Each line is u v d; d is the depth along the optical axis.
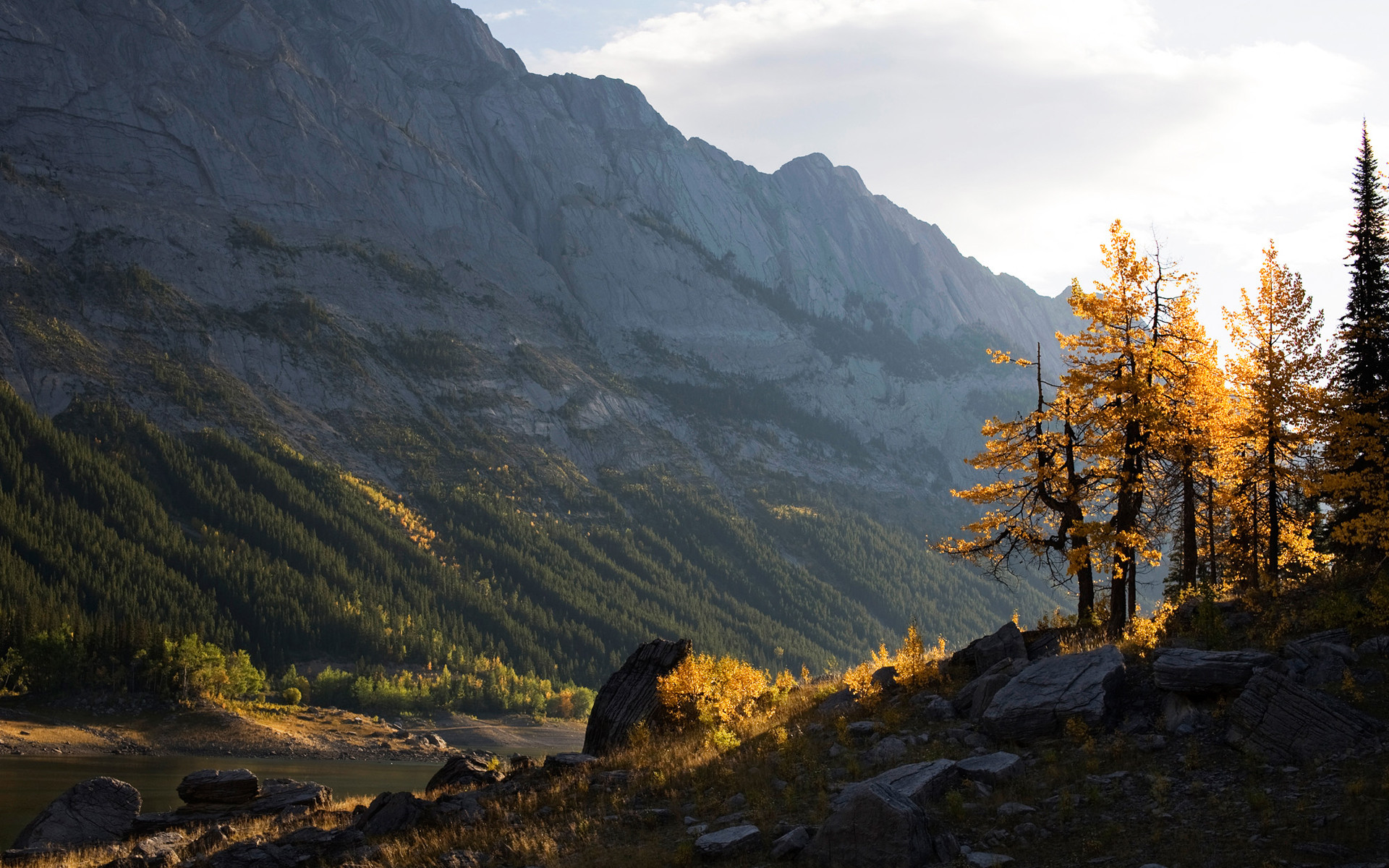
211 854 24.11
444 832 22.73
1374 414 32.41
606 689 34.44
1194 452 33.03
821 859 17.64
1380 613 22.34
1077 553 30.52
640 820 21.88
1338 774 17.56
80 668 164.12
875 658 32.38
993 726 22.59
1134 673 23.27
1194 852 16.08
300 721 174.00
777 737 26.50
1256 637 24.22
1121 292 31.80
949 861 16.88
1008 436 33.91
